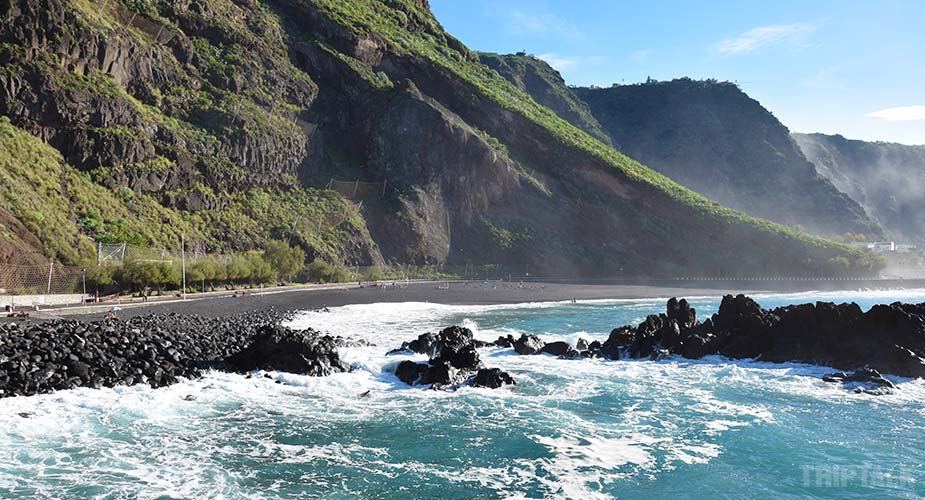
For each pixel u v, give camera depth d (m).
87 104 97.94
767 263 157.38
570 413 24.48
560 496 16.55
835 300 96.62
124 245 79.88
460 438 21.30
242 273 93.88
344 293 95.44
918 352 31.17
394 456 19.50
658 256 162.00
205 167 118.62
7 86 89.06
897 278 152.88
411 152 159.00
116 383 26.41
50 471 17.69
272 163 135.12
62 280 64.38
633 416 24.06
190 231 106.56
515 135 177.75
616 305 82.06
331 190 145.00
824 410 24.91
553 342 38.91
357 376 30.47
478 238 158.25
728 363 34.72
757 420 23.52
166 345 31.64
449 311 70.25
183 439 20.83
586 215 166.75
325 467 18.50
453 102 178.62
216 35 144.62
